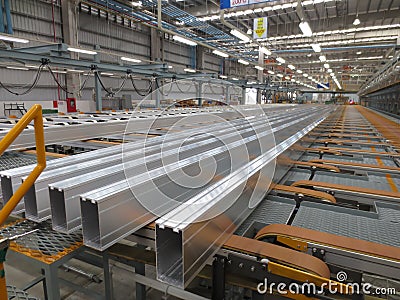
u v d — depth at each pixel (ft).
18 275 6.53
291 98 65.00
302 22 18.97
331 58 53.42
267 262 2.89
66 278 6.53
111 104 29.17
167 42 45.01
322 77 74.49
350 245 3.28
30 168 3.88
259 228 4.33
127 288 6.19
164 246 2.58
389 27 30.45
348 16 30.81
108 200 2.82
